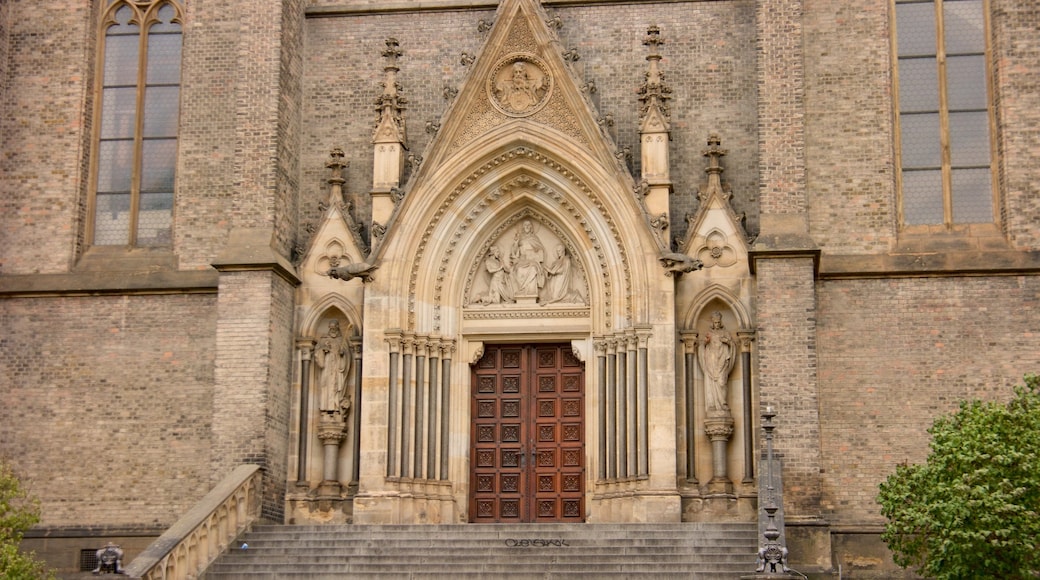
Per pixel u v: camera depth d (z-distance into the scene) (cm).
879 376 3562
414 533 3388
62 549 3725
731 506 3544
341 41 4003
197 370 3797
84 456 3781
